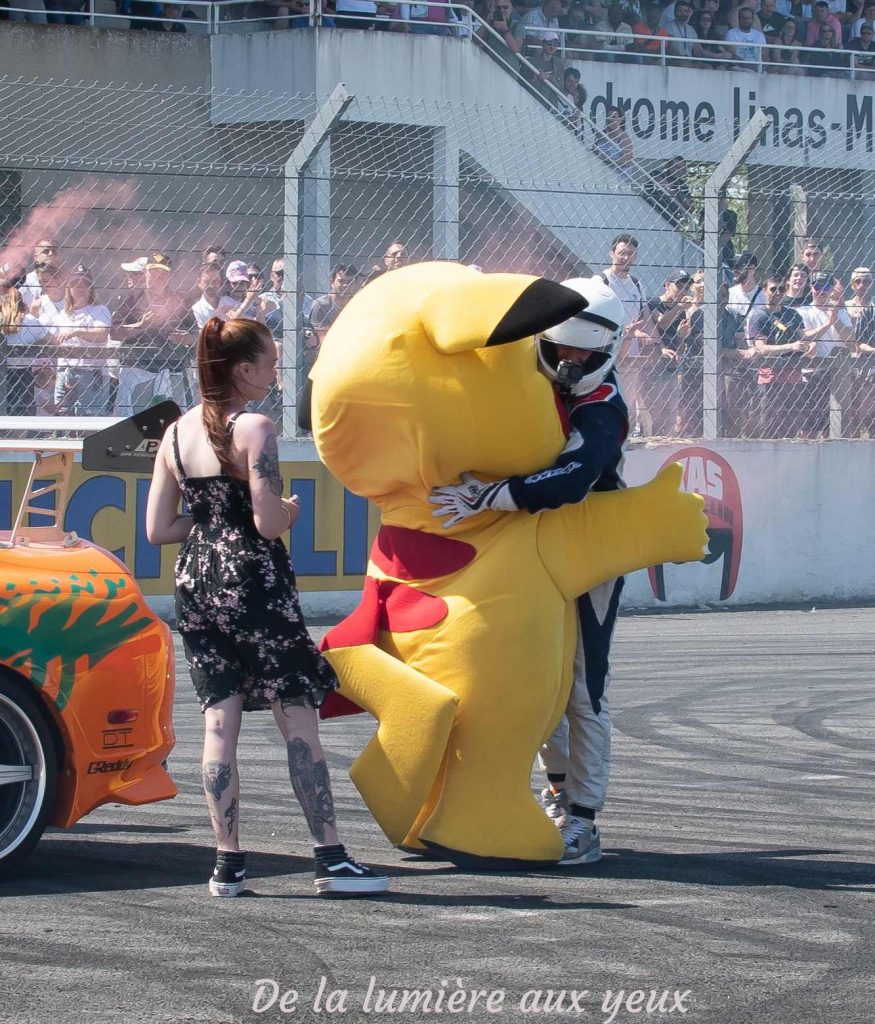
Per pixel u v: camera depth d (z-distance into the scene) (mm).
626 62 60125
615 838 18344
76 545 16703
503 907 14984
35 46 52500
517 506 16125
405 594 16844
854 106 63375
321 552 38125
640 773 22438
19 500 35375
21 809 15547
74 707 15633
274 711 15531
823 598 43406
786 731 25703
